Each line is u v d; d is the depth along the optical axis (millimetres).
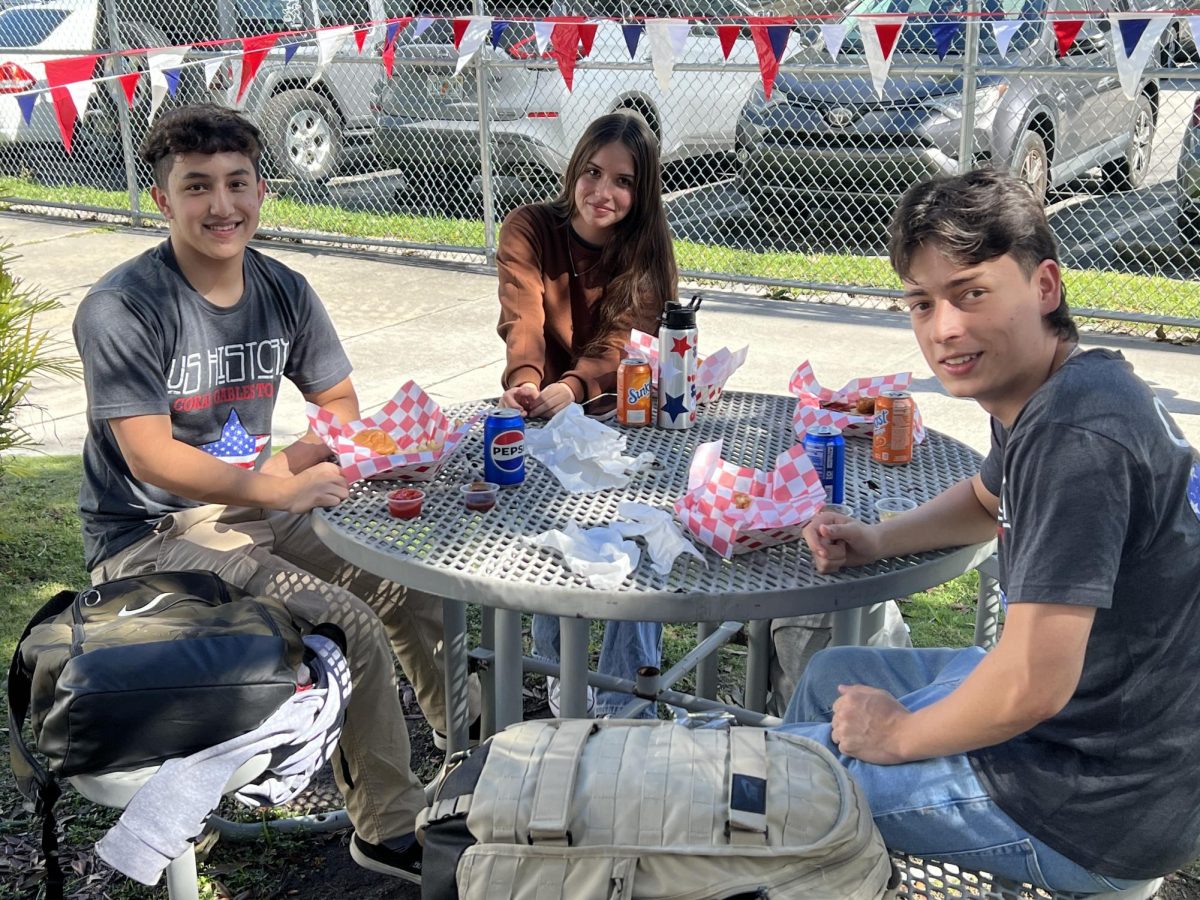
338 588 2518
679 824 1634
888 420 2602
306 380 2990
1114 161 8664
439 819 1716
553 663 2855
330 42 4234
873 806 1794
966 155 6773
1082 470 1586
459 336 6527
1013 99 7086
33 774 2088
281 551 2779
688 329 2791
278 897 2582
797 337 6438
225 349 2748
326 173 9172
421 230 8680
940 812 1760
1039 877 1735
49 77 3861
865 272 7414
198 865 2666
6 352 4215
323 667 2248
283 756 2109
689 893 1601
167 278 2654
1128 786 1672
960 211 1662
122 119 9109
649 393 2871
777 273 7465
